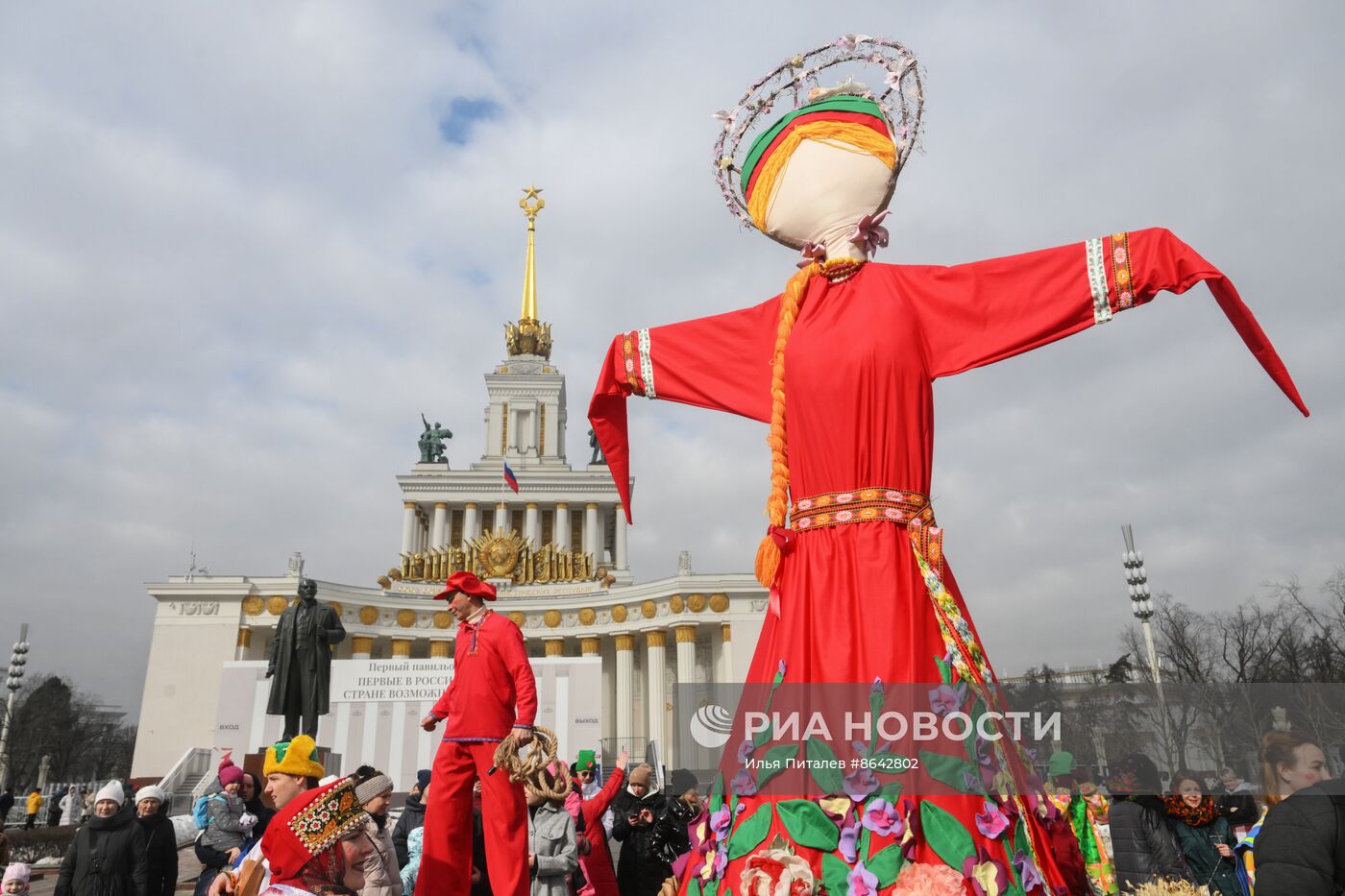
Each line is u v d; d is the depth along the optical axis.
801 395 4.07
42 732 86.75
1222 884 5.77
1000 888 3.05
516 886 5.58
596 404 4.92
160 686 59.16
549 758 5.73
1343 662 29.12
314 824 4.77
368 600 62.59
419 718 32.25
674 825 9.06
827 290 4.30
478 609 6.31
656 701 61.75
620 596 65.25
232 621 60.66
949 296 4.06
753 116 4.78
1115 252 3.81
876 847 3.17
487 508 81.50
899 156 4.39
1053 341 3.91
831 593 3.78
